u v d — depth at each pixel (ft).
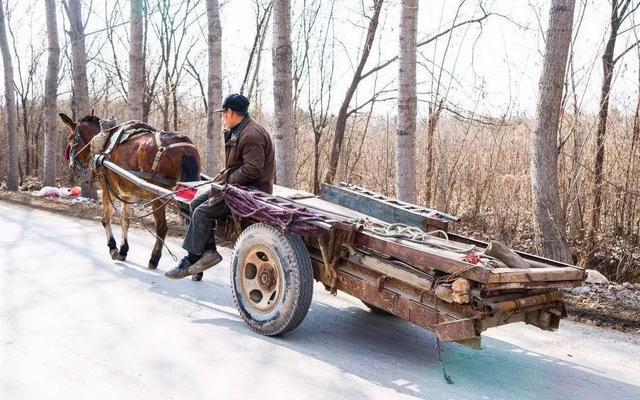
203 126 59.57
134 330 17.66
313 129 44.73
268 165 20.01
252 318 17.88
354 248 16.74
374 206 20.70
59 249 28.02
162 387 13.91
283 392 13.99
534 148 27.12
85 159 29.07
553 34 26.16
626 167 31.48
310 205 20.10
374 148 44.98
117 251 26.35
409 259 14.94
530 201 35.53
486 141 38.22
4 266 24.43
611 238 32.89
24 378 13.98
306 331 18.62
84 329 17.48
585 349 18.66
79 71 48.16
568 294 24.35
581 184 32.48
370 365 16.10
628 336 20.15
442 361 16.15
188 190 21.18
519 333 19.95
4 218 35.83
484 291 13.73
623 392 15.40
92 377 14.24
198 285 23.22
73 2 47.78
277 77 32.32
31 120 66.80
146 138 24.56
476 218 37.88
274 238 17.04
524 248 33.63
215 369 15.10
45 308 19.26
